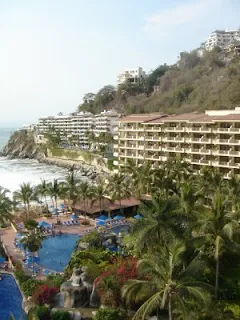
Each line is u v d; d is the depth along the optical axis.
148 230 41.88
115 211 86.62
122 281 41.31
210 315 36.00
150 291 33.03
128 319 38.50
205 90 187.12
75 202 86.38
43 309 40.91
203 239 39.88
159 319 37.75
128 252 52.09
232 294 41.09
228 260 45.78
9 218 72.50
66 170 186.75
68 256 61.66
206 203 62.22
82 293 43.19
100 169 163.50
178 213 43.12
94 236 61.03
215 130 97.69
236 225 43.31
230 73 185.75
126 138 125.69
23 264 57.03
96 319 38.00
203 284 31.50
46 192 87.62
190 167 101.19
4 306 45.56
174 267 34.69
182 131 106.50
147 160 117.50
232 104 156.12
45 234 72.62
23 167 199.62
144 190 88.06
